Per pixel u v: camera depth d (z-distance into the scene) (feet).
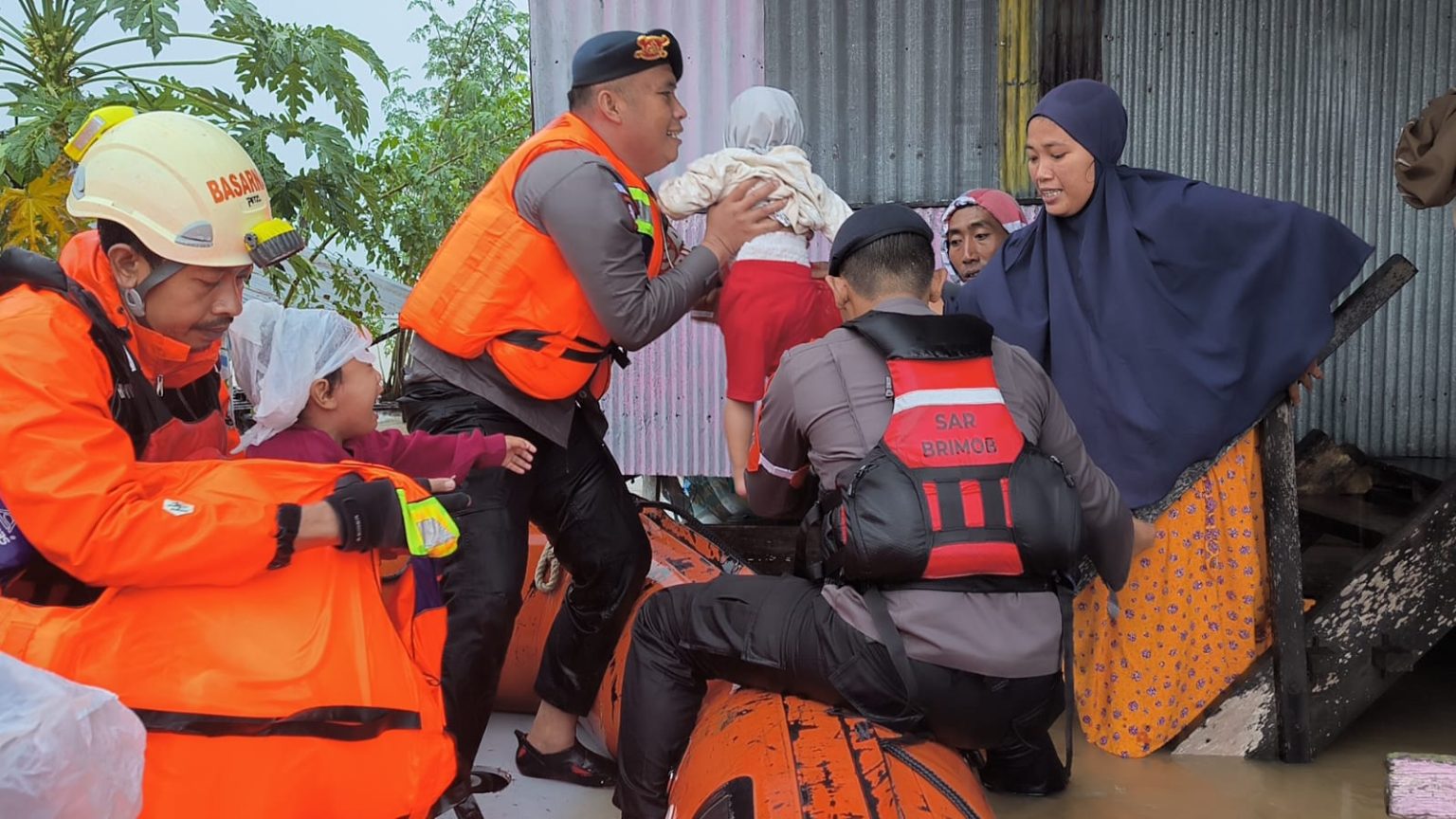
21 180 14.29
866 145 15.28
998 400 7.47
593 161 8.17
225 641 5.24
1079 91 10.16
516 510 8.65
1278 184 15.23
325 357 6.14
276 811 5.24
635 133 8.86
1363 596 10.03
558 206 8.05
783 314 10.11
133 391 5.32
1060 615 7.56
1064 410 8.09
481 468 7.84
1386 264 10.01
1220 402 9.79
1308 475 15.08
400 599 6.14
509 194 8.41
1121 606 10.23
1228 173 15.23
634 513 9.45
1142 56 15.02
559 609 10.23
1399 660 10.02
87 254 5.40
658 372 15.12
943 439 7.25
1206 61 15.05
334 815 5.45
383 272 28.37
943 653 7.12
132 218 5.24
